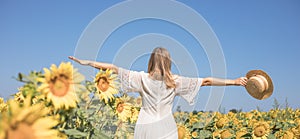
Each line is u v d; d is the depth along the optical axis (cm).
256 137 578
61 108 210
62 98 211
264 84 411
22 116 163
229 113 862
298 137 589
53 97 207
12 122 161
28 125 167
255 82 412
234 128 660
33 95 208
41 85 206
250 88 418
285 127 669
